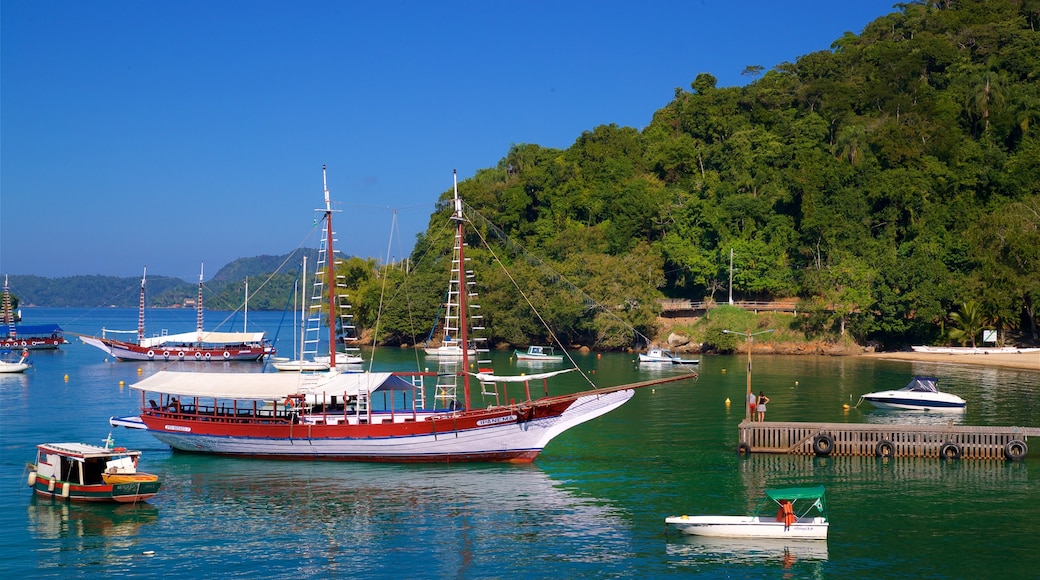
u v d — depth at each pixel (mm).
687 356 183625
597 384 131000
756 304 199375
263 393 75312
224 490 64875
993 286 171875
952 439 74000
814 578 47656
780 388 124875
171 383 78312
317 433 73438
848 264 187000
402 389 78375
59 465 61969
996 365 156375
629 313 191625
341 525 56688
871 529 55625
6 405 107812
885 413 99500
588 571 48875
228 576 47938
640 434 87562
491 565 49844
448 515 58938
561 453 77938
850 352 184250
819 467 71562
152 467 72188
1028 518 57562
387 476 69438
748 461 74250
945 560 50156
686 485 66312
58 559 50156
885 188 199750
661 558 51000
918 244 188125
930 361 166750
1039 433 72938
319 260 111000
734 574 48312
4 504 60812
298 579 47562
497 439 72688
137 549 51906
